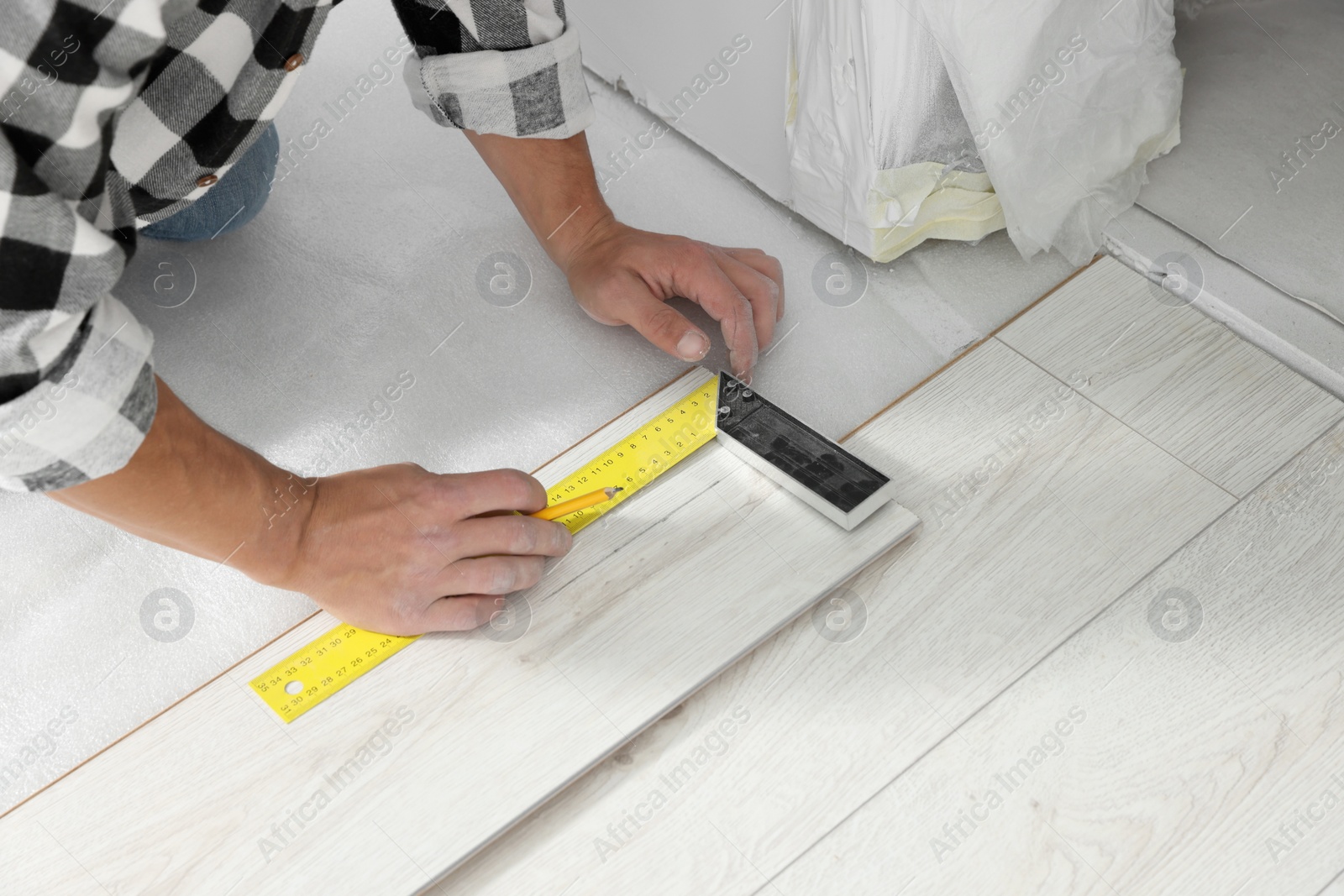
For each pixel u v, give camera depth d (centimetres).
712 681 114
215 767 112
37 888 105
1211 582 116
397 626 116
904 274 151
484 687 114
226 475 101
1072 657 112
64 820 110
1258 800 102
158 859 106
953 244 154
